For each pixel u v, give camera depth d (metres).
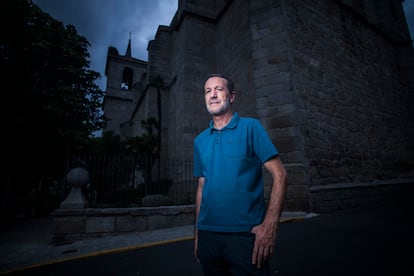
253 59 7.27
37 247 4.06
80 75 10.74
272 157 1.02
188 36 10.38
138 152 10.62
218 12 11.07
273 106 6.64
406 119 10.20
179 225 5.26
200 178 1.33
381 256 2.31
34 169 10.02
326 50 7.94
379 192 6.92
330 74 7.75
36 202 10.59
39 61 9.79
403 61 11.27
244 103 7.84
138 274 2.46
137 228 4.87
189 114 9.61
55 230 4.39
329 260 2.36
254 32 7.49
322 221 4.37
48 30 9.91
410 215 4.05
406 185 7.99
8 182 9.36
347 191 6.12
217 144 1.14
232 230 0.93
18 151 8.93
